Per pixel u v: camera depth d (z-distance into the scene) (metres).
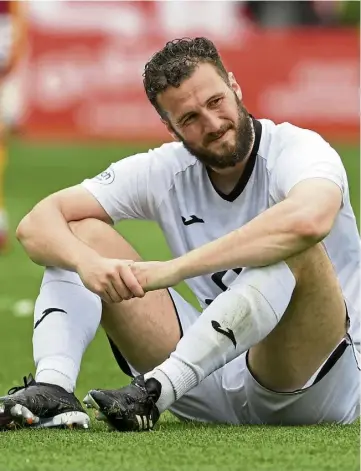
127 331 12.90
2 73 38.56
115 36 74.81
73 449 10.99
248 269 11.91
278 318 11.85
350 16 82.81
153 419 12.10
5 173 61.66
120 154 70.38
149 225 46.84
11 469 10.10
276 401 12.70
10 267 35.91
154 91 12.32
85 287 12.71
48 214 13.14
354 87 74.31
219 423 13.24
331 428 12.47
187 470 9.96
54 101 76.19
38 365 12.59
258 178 12.80
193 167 13.16
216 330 11.89
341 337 12.36
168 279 11.91
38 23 74.81
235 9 78.31
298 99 75.00
